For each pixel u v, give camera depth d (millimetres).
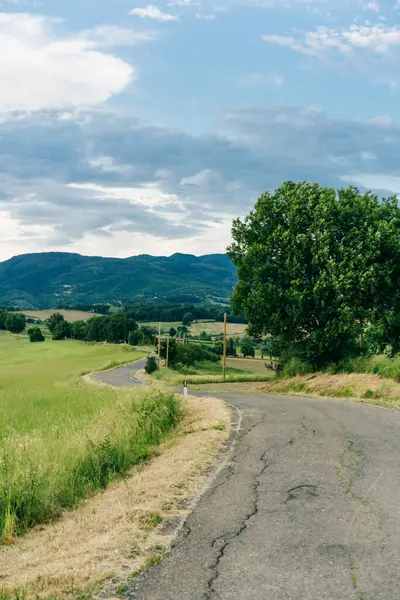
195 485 8234
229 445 11477
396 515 6422
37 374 61719
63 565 5254
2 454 9086
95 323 186250
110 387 36969
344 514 6539
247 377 57094
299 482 8133
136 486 8367
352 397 23000
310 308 35188
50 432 12242
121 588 4738
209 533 6074
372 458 9547
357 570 4922
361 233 34406
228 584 4738
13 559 5621
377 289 34219
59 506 7707
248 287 38062
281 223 37156
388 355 30359
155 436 13336
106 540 5871
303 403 20297
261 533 6000
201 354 110062
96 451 10008
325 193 36031
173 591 4648
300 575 4863
